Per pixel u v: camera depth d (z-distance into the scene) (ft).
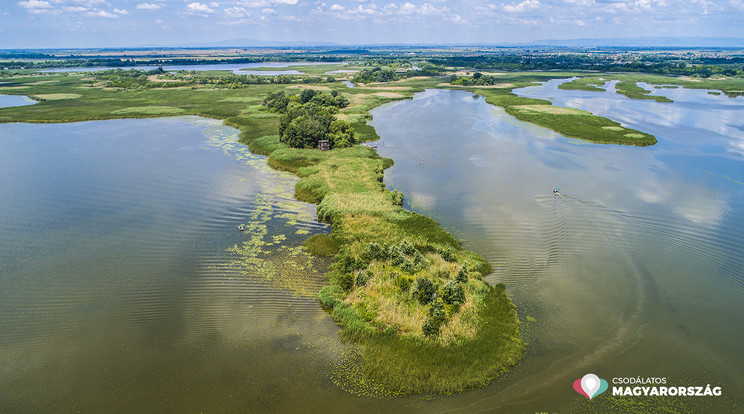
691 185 260.42
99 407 110.22
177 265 176.86
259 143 357.82
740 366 122.11
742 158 313.12
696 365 122.42
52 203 241.35
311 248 187.52
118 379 118.83
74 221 218.38
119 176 286.66
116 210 232.12
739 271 169.27
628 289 157.99
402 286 150.71
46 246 192.85
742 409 108.27
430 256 176.35
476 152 336.49
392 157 327.67
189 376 119.65
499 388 115.03
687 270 170.30
